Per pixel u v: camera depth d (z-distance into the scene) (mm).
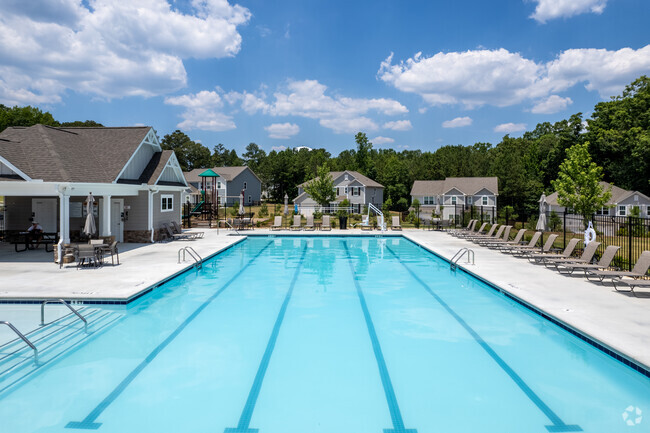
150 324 8656
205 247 19109
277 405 5371
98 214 20672
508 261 15164
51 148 16156
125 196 20984
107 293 9914
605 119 52906
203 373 6324
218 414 5141
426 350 7285
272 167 79625
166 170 23406
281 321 8914
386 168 74750
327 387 5891
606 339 6730
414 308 9945
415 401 5484
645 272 10117
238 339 7824
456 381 6086
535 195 52219
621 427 4844
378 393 5707
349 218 38375
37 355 6961
